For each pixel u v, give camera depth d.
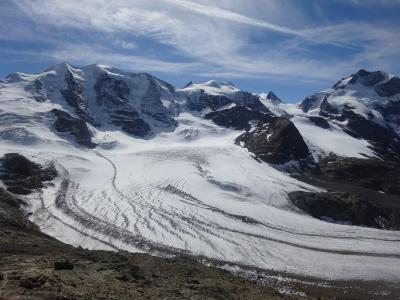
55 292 21.62
